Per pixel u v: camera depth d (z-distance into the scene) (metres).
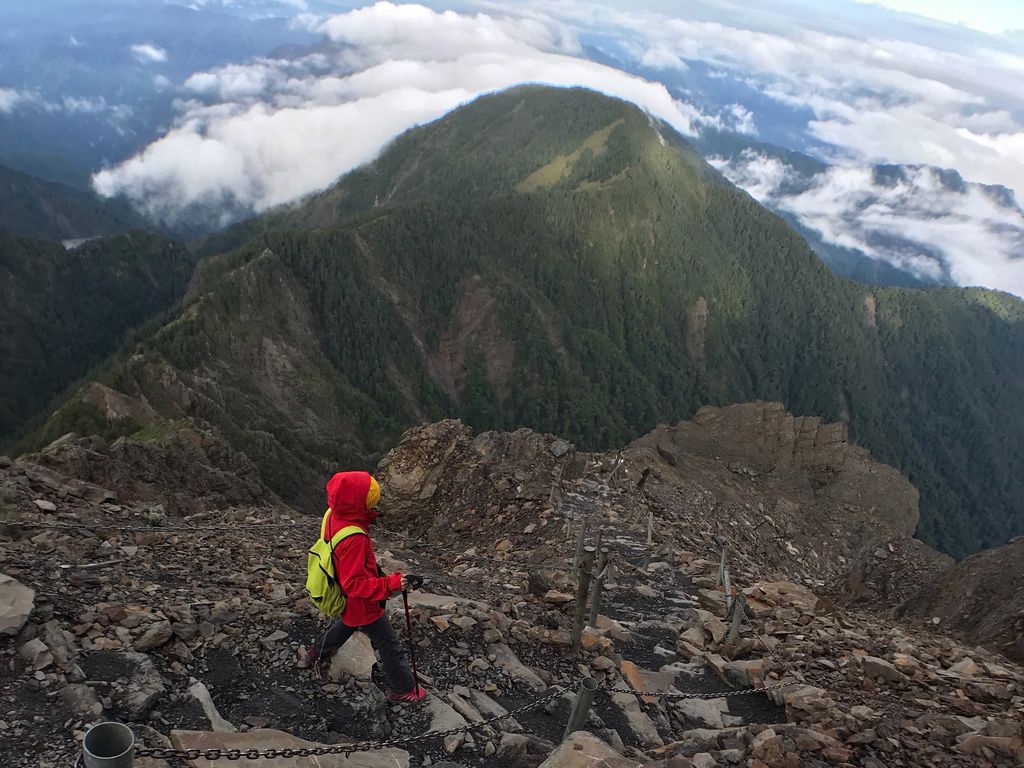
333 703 7.15
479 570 14.50
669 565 16.14
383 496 20.55
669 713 9.06
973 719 8.27
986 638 12.83
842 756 7.07
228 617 8.18
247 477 31.52
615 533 17.95
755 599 13.95
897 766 7.04
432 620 9.62
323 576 6.77
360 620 6.93
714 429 38.69
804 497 34.06
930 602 15.44
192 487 23.16
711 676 10.41
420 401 151.12
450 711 7.46
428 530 19.39
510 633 10.10
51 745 5.44
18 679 6.14
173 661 7.15
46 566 8.48
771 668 10.33
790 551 26.30
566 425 164.25
